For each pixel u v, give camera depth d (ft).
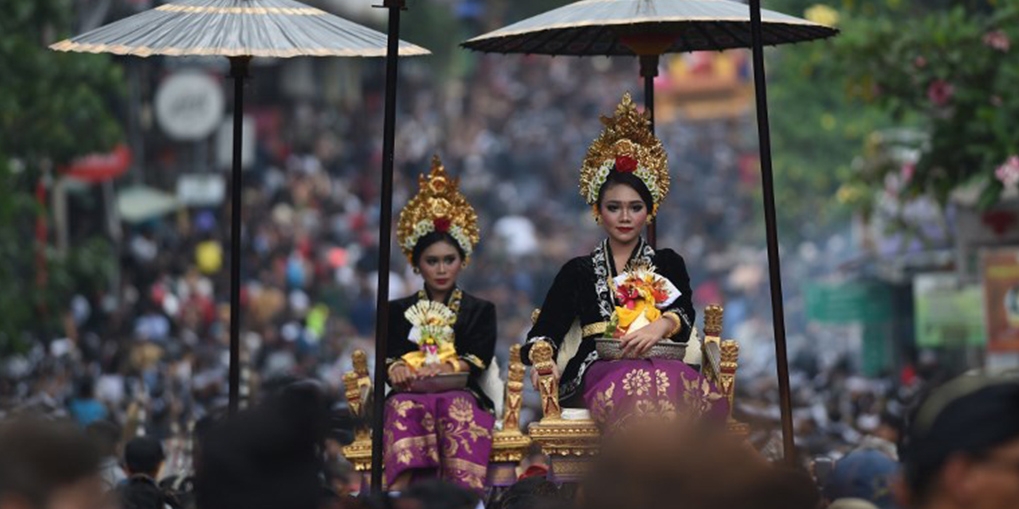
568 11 59.98
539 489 55.57
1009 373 34.09
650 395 54.29
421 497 45.75
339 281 251.80
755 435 76.28
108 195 205.16
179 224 245.04
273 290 211.41
